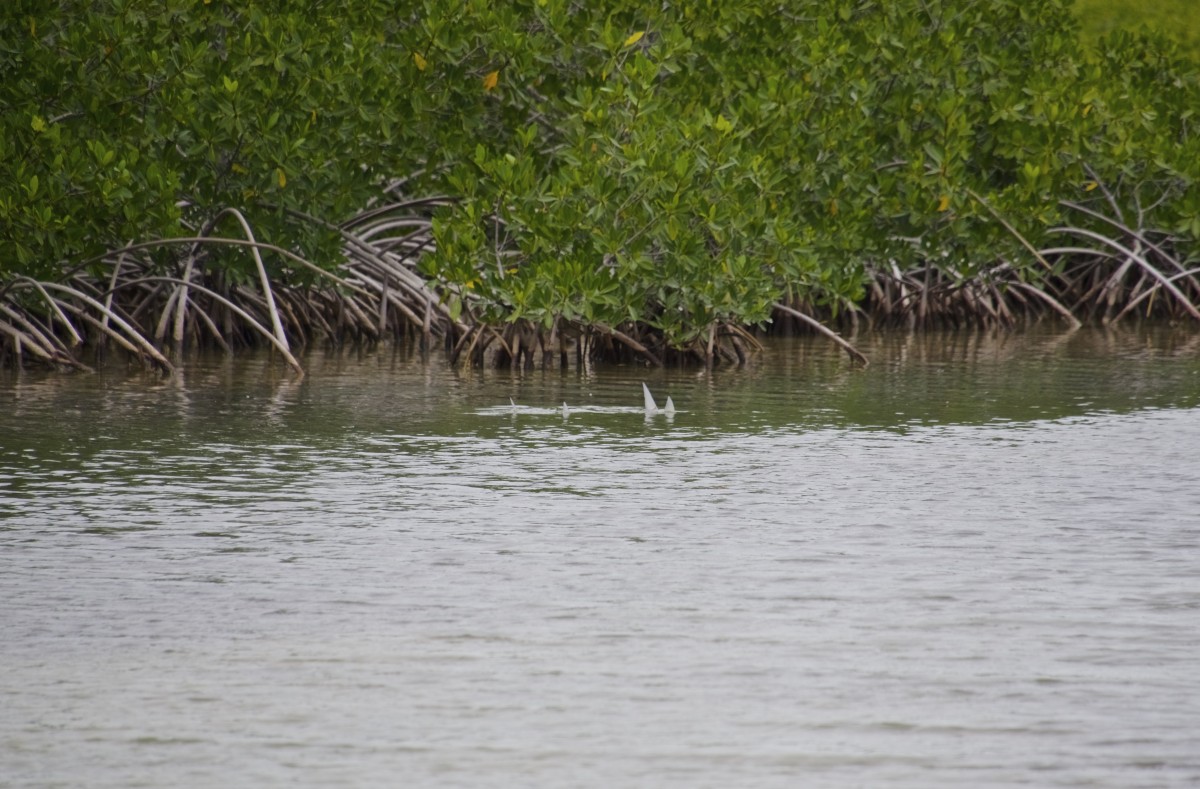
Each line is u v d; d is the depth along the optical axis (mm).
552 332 61000
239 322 67375
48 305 59656
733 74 70625
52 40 64062
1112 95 79812
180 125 62781
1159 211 82562
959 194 75062
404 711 19859
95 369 57906
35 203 56594
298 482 34750
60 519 30578
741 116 66688
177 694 20422
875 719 19609
